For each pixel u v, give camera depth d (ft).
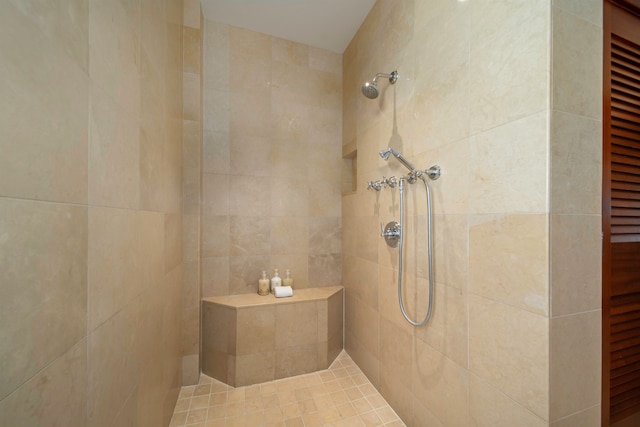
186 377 5.03
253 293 5.94
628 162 2.66
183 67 4.96
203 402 4.57
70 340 1.56
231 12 5.41
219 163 5.72
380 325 4.82
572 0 2.25
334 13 5.41
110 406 2.04
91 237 1.78
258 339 5.15
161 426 3.49
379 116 4.87
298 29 5.90
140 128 2.67
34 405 1.29
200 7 5.14
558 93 2.16
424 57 3.63
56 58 1.43
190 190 5.06
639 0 2.58
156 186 3.21
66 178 1.53
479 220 2.78
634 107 2.68
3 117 1.12
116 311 2.15
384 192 4.68
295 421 4.14
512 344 2.43
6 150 1.13
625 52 2.61
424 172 3.54
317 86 6.53
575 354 2.28
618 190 2.65
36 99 1.30
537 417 2.22
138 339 2.63
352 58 6.14
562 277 2.20
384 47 4.69
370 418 4.20
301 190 6.40
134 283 2.52
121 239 2.24
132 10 2.46
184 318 5.02
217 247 5.71
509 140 2.46
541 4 2.19
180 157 4.70
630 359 2.67
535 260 2.24
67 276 1.54
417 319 3.78
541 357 2.19
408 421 3.97
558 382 2.19
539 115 2.19
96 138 1.84
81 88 1.66
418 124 3.77
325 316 5.63
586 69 2.33
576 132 2.27
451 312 3.16
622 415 2.62
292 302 5.39
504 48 2.50
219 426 4.03
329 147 6.65
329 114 6.64
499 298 2.56
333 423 4.10
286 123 6.27
